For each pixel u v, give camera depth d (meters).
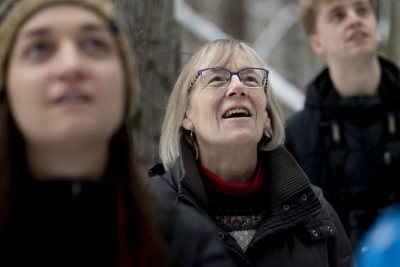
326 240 2.04
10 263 1.14
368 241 0.79
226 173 2.11
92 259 1.16
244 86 2.09
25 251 1.14
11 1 1.13
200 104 2.11
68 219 1.14
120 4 2.77
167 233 1.30
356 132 2.80
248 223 2.03
